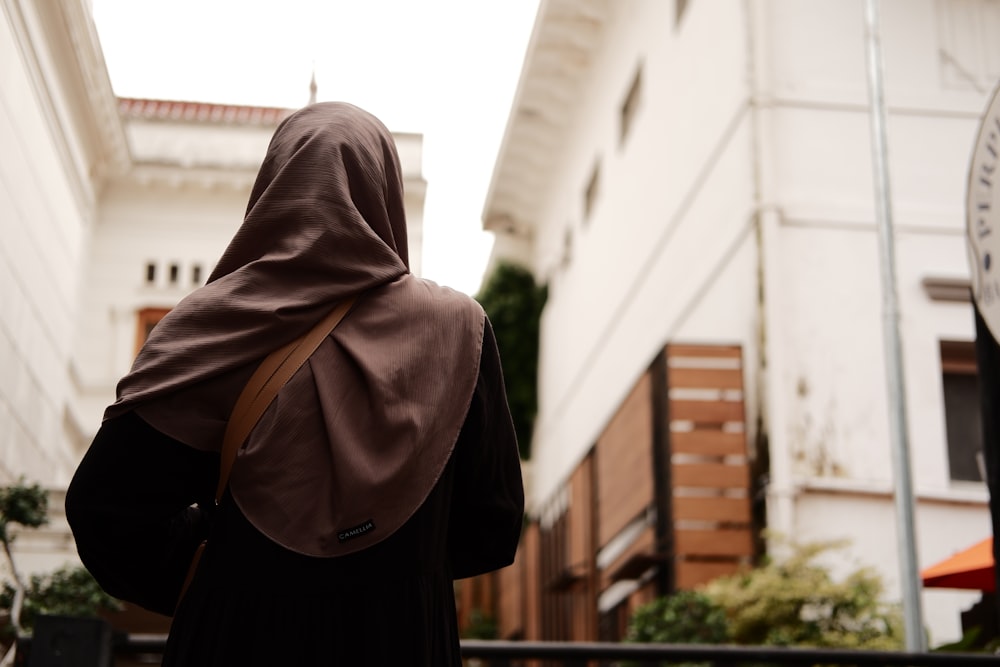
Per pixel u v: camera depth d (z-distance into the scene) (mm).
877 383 9758
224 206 16859
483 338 1598
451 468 1537
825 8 10695
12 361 7078
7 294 6738
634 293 14500
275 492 1410
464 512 1631
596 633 13266
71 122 8391
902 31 10523
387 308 1542
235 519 1416
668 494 9945
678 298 12531
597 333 16562
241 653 1373
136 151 16672
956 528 9375
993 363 3805
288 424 1435
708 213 11594
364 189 1595
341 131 1611
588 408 16891
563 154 19312
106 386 15945
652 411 10602
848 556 8883
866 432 9633
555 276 19938
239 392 1458
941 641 9039
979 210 3926
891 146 10258
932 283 9891
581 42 17078
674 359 10203
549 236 20422
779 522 9305
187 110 17766
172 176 16656
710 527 10016
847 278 10008
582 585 14523
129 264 16453
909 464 6809
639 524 11891
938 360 9750
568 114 18672
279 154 1614
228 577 1396
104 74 8594
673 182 12992
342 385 1471
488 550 1672
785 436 9555
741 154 10633
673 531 9727
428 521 1470
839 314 9914
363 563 1406
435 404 1494
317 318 1503
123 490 1431
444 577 1511
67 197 8609
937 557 9281
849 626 8195
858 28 10648
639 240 14391
